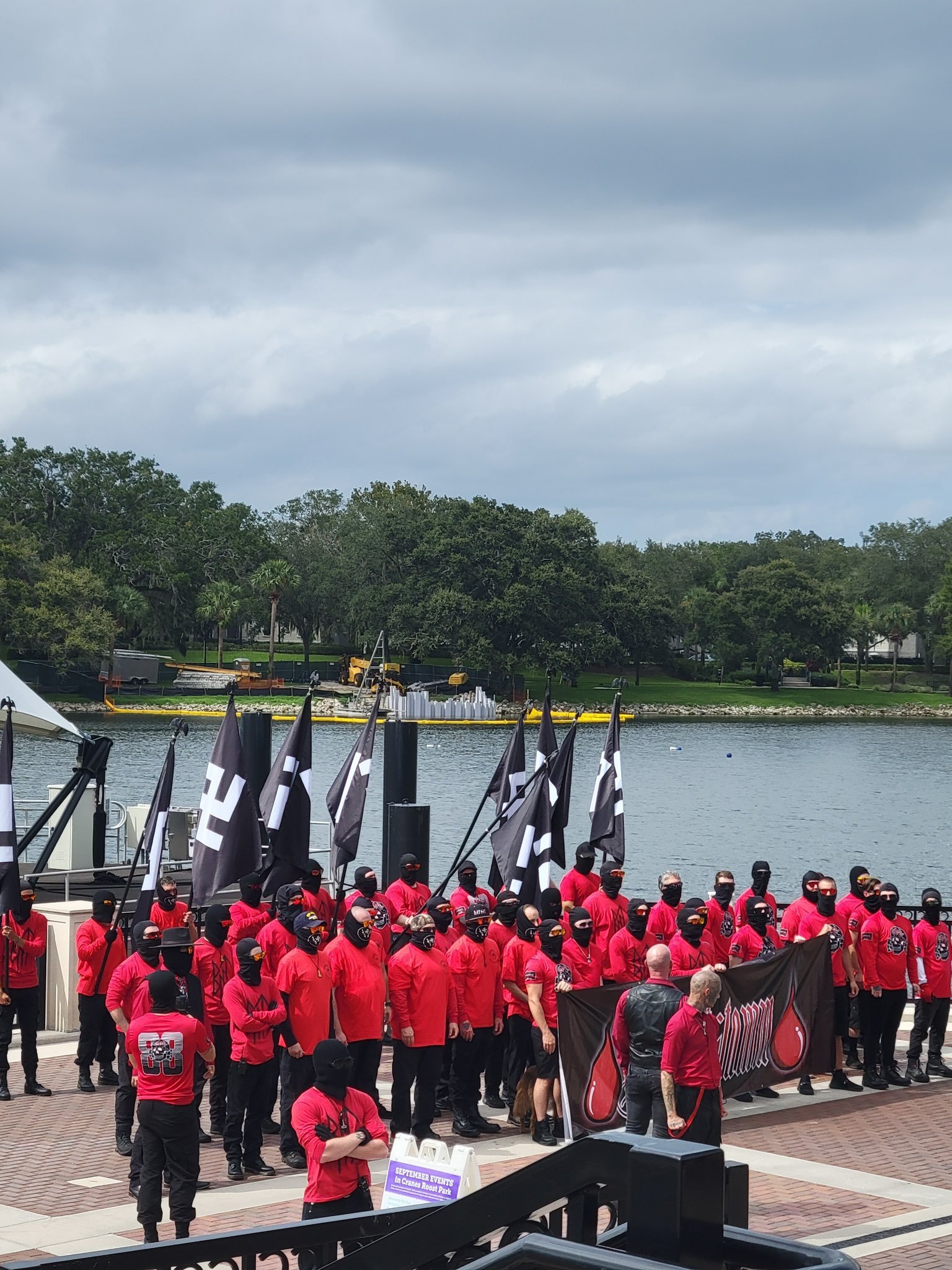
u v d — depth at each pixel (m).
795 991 16.48
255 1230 5.92
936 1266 10.52
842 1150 14.12
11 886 15.88
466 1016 14.57
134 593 150.75
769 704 170.62
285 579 152.75
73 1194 12.36
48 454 163.00
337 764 91.44
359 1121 9.06
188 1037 10.84
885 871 55.38
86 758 27.30
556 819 20.11
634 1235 3.93
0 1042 15.93
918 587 199.38
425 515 167.00
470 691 149.38
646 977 15.75
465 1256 5.23
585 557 158.00
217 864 16.48
